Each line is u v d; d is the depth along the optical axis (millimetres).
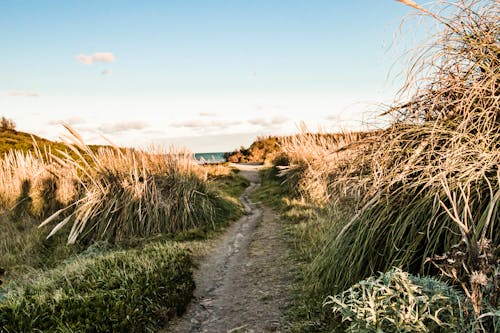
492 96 3328
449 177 3531
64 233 10188
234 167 33844
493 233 3053
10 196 13125
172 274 5734
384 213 3898
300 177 13648
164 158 11969
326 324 3898
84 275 5688
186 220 10188
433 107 3924
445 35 3863
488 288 2453
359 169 4637
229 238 9586
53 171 12914
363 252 3787
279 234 8914
